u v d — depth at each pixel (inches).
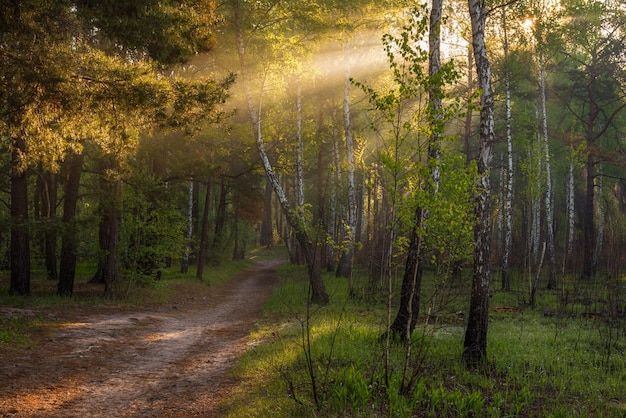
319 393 254.7
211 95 466.6
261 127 906.7
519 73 866.1
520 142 932.0
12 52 379.2
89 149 746.8
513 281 963.3
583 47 1087.6
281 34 735.7
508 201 880.9
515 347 378.0
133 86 422.0
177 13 432.1
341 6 714.8
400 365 312.3
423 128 261.6
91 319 535.5
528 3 841.5
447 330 439.5
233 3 676.1
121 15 387.5
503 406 247.6
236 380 309.7
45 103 434.9
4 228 643.5
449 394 247.8
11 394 267.0
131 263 762.8
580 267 980.6
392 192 264.5
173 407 260.7
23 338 401.7
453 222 264.8
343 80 1056.2
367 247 852.6
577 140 1023.6
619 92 1250.0
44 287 812.0
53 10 368.5
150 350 414.6
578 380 295.6
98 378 315.9
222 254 1603.1
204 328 544.7
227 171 1309.1
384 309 593.6
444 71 258.7
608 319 505.0
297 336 415.8
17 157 629.6
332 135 1283.2
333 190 1232.8
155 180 781.9
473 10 353.7
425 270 978.1
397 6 749.3
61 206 1503.4
